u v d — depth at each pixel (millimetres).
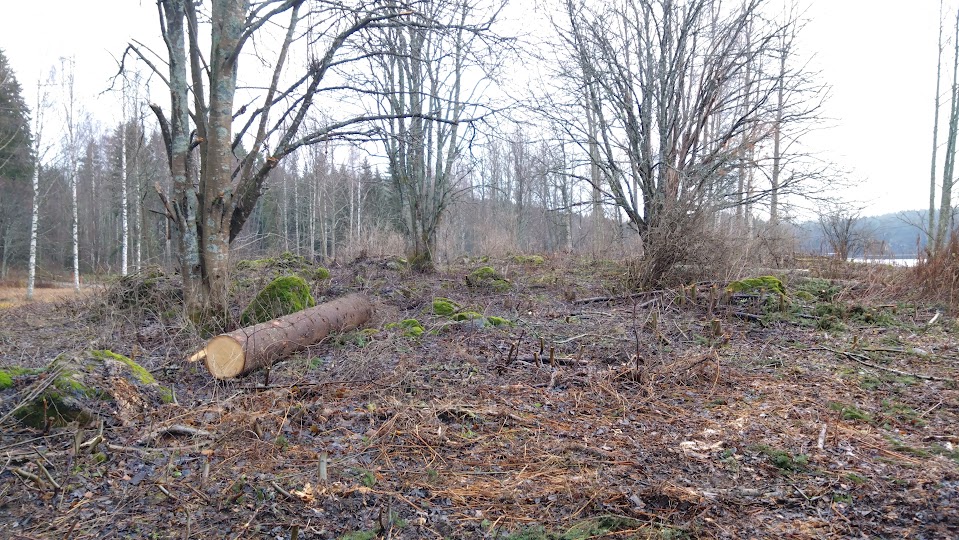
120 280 9773
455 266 15422
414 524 3121
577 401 5059
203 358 5703
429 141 14117
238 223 7855
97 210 31750
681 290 9062
